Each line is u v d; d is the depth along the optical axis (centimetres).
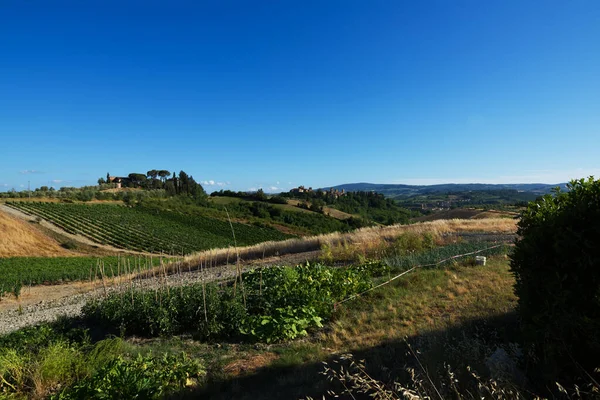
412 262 1046
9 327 1224
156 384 455
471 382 338
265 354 568
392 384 366
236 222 8456
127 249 5512
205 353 605
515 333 449
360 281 876
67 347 636
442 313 623
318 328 672
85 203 8619
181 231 7062
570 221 308
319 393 396
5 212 6425
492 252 1138
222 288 976
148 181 14638
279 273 1033
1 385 525
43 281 2781
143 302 805
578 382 296
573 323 290
